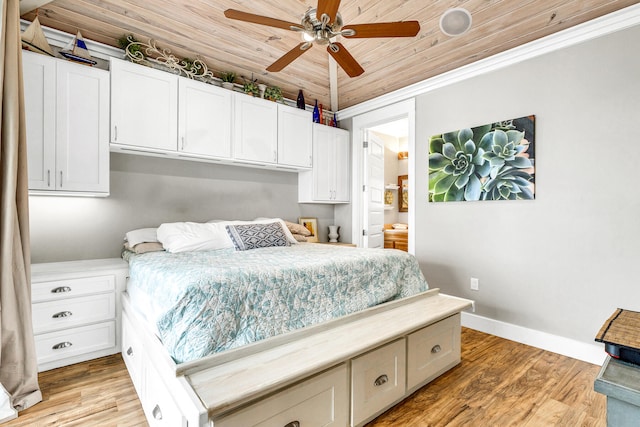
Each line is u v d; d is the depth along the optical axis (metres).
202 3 2.53
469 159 3.01
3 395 1.66
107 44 2.66
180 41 2.85
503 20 2.49
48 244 2.50
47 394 1.88
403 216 5.70
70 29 2.49
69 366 2.21
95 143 2.40
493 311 2.88
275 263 1.91
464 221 3.08
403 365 1.84
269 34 2.94
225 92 3.10
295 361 1.41
